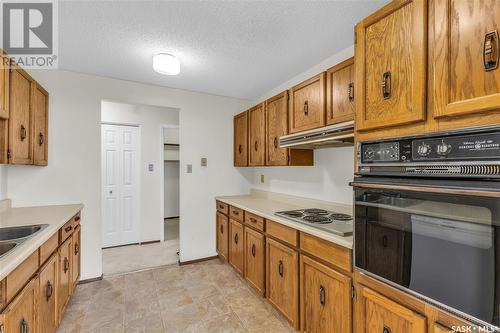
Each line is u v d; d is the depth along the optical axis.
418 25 0.98
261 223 2.28
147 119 3.95
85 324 1.92
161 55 2.08
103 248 3.69
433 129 0.95
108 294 2.38
